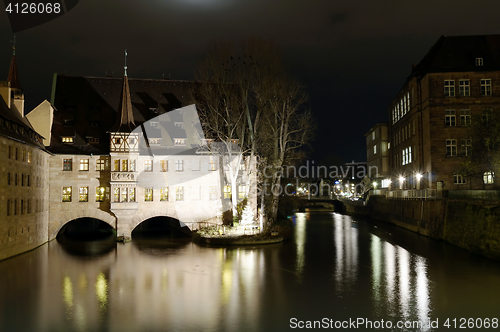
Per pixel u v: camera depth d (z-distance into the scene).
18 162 38.66
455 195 44.47
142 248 43.62
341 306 22.62
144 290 26.16
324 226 67.25
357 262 34.81
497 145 44.44
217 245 44.38
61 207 49.22
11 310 22.28
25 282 28.45
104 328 19.59
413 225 57.62
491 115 46.53
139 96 56.44
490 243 35.47
